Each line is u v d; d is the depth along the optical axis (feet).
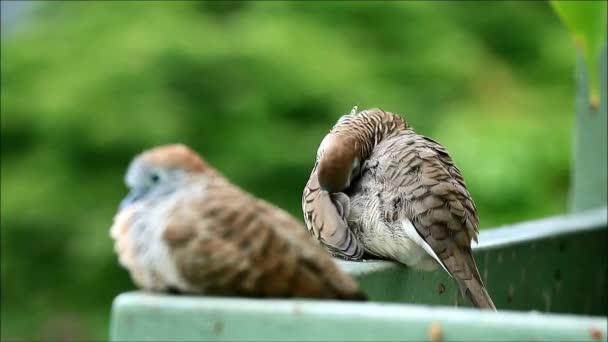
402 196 25.08
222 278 15.87
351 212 26.09
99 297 44.91
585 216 30.68
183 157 16.94
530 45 48.03
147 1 45.91
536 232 27.61
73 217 43.65
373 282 22.16
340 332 14.99
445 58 45.34
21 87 44.91
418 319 14.78
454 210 24.54
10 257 44.47
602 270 29.50
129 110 42.93
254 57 43.47
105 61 43.83
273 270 15.84
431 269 24.80
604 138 33.71
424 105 44.24
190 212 16.14
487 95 44.96
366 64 44.32
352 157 26.58
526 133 41.78
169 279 16.20
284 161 42.24
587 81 33.88
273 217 16.31
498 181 40.37
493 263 25.52
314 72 43.19
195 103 43.52
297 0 46.19
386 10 46.19
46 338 45.39
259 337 15.24
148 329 15.57
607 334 14.29
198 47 43.45
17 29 48.39
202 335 15.40
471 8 48.32
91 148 43.52
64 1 48.14
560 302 27.94
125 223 16.67
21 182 44.11
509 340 14.55
